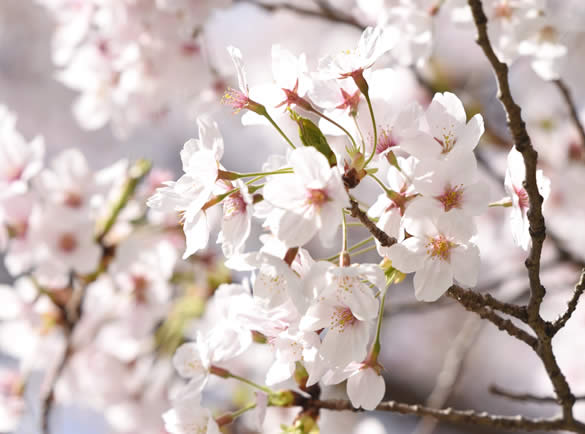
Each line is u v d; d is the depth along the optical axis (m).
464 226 0.92
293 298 0.90
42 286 1.30
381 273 0.90
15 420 1.37
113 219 1.22
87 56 1.46
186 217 0.92
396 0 1.14
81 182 1.21
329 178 0.90
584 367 1.68
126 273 1.27
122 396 1.38
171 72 1.41
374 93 0.95
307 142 0.92
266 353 1.43
